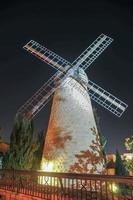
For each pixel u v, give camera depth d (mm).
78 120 19500
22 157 19266
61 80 21516
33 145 20391
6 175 16359
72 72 21547
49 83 22656
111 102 23766
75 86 20844
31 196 12906
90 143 19109
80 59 24188
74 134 18922
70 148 18469
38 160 24250
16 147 19375
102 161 19312
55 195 12383
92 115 20844
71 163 18000
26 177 14805
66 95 20516
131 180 8633
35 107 22094
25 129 20078
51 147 19062
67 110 19828
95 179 10117
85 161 18219
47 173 12609
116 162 27250
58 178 12203
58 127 19469
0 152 26891
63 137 18922
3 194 15797
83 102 20578
